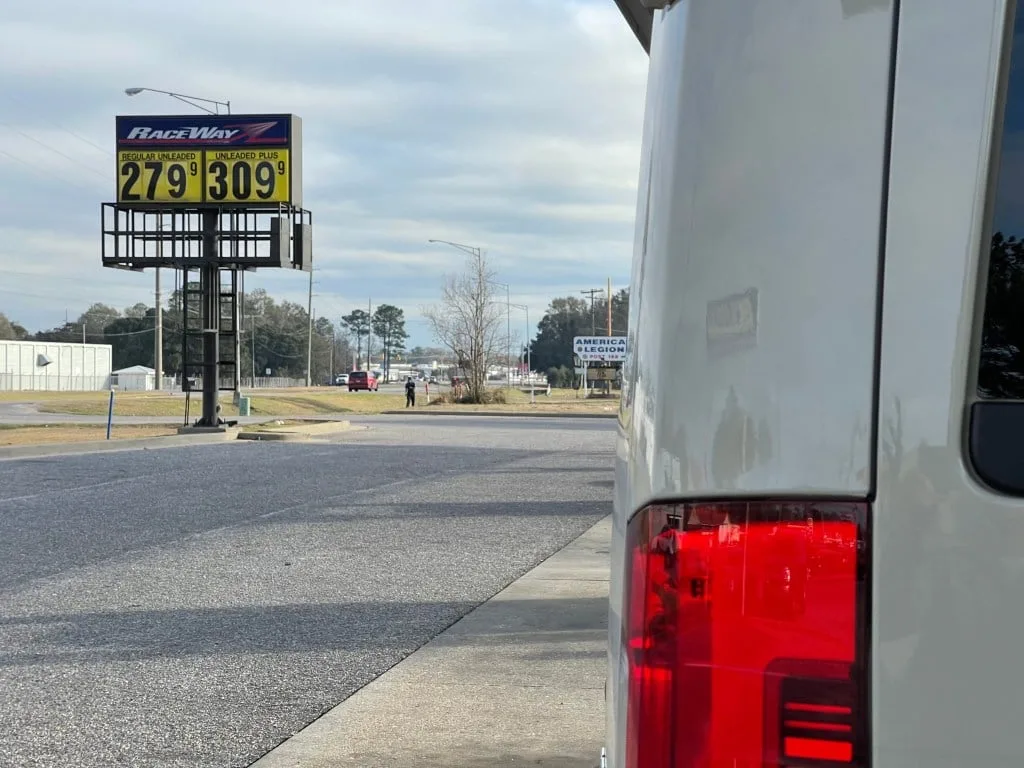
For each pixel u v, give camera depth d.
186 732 5.09
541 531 11.31
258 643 6.74
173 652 6.53
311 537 10.91
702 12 1.57
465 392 58.19
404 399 66.06
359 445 25.00
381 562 9.51
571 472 17.80
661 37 1.69
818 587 1.45
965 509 1.40
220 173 27.56
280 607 7.74
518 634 6.91
